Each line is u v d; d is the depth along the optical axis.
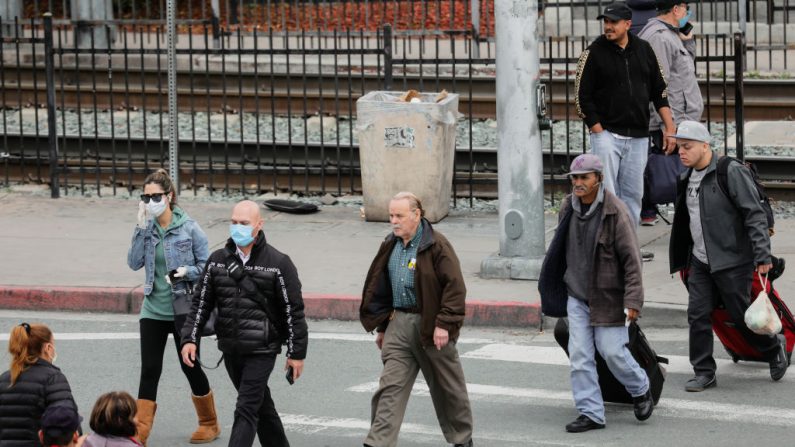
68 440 16.58
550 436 20.88
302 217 36.53
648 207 33.97
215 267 19.23
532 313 27.55
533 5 28.97
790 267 29.84
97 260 32.19
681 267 23.23
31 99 49.81
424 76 45.78
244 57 50.50
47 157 42.88
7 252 32.91
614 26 28.80
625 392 21.91
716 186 22.53
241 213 18.86
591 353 20.98
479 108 45.50
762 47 45.59
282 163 41.31
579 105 29.33
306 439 21.12
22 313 29.58
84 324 28.61
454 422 20.05
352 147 38.72
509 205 29.77
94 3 53.03
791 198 36.81
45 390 17.53
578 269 20.92
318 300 28.59
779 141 41.00
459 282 19.31
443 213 35.84
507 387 23.58
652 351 21.67
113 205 38.31
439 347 19.22
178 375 24.89
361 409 22.59
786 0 46.88
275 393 23.50
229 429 21.91
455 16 62.78
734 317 23.00
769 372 24.06
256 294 19.00
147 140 42.31
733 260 22.59
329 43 57.16
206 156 41.75
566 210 21.08
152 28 62.69
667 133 29.94
